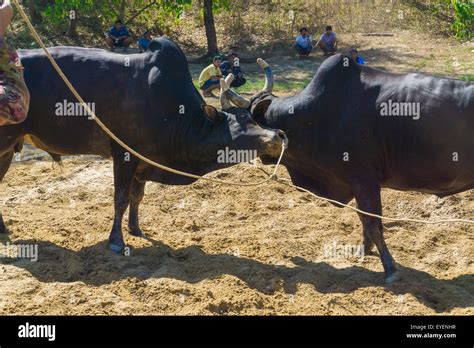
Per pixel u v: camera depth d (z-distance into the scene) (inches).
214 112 295.7
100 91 305.3
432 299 275.3
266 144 290.2
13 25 815.1
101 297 265.7
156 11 895.1
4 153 312.5
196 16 928.9
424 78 292.5
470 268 305.4
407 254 320.2
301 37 789.9
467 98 286.2
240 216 363.9
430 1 926.4
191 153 304.3
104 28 842.2
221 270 288.2
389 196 388.2
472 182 294.8
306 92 301.0
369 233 293.7
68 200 382.6
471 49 783.7
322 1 924.6
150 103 303.9
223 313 259.8
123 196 311.9
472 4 798.5
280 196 391.2
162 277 283.4
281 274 292.7
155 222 354.0
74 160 448.1
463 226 351.3
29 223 341.4
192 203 380.2
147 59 309.1
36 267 291.7
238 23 892.6
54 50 313.6
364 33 863.7
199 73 740.0
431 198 383.2
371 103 292.7
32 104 306.2
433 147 286.2
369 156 293.4
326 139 296.0
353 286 282.2
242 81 639.8
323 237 334.6
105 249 309.9
